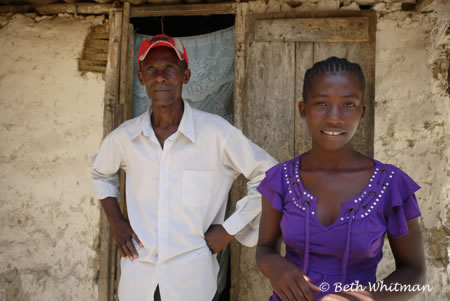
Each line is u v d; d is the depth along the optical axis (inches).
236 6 118.0
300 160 62.5
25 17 125.2
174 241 87.4
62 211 121.2
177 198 88.7
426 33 113.0
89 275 119.0
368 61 113.0
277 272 56.5
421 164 111.7
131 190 92.9
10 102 124.6
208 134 91.7
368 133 111.3
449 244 108.8
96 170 99.4
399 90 113.3
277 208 61.4
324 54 114.7
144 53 90.4
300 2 116.2
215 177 92.2
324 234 56.5
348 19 113.4
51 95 123.4
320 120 56.1
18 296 120.7
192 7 119.6
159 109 91.4
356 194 57.1
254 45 116.4
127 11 120.4
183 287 86.8
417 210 57.1
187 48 125.6
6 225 122.8
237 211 90.7
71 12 123.9
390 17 114.4
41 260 121.2
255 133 115.9
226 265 125.2
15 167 123.6
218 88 124.0
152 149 90.8
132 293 88.7
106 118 119.6
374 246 55.7
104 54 122.4
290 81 115.3
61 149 122.2
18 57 125.0
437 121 111.7
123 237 91.7
